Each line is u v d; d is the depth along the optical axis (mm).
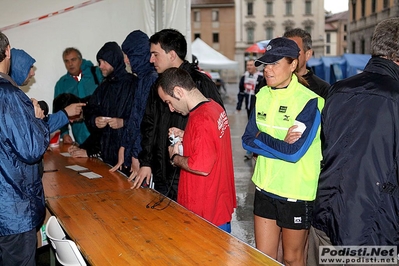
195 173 2201
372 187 1802
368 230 1825
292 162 2148
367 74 1892
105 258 1731
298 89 2213
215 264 1670
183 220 2133
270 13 60812
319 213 1961
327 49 74188
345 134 1862
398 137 1770
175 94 2209
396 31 1844
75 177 3053
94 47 4879
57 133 4180
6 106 1986
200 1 59469
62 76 4680
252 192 5414
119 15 4836
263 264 1672
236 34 60156
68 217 2211
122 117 3334
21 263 2133
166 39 2582
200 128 2156
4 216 2049
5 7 4602
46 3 4723
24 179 2084
